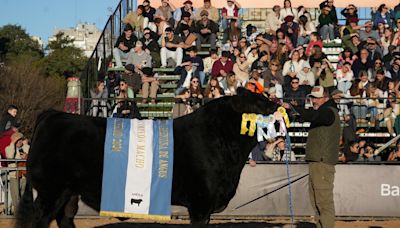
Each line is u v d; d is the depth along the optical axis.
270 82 28.42
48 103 73.44
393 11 35.25
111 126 15.59
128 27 31.62
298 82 27.98
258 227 20.78
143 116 28.61
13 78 71.38
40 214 15.27
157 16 33.34
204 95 27.17
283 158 23.83
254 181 22.39
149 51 32.03
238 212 22.33
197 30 32.66
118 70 30.84
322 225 16.89
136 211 15.34
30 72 74.00
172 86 31.00
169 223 21.50
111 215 15.29
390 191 22.53
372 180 22.53
